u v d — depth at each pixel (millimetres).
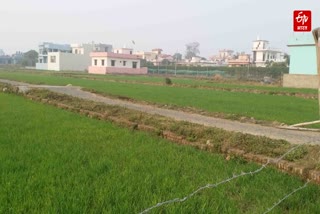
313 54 36469
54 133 8344
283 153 6750
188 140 8320
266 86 36156
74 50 98125
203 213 3928
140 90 25797
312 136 9688
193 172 5605
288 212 4258
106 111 12438
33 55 117875
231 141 7691
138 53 128250
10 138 7504
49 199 4020
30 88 22438
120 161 6008
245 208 4285
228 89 31047
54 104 15219
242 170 5816
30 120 10266
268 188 5023
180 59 141000
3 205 3832
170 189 4672
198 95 22766
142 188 4578
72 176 4941
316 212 4184
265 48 99438
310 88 33281
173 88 29922
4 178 4746
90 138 7918
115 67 71250
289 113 14352
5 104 14609
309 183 5355
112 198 4199
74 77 47375
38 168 5293
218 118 13266
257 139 7777
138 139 8055
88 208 3908
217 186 4867
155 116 11438
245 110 15039
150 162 6016
